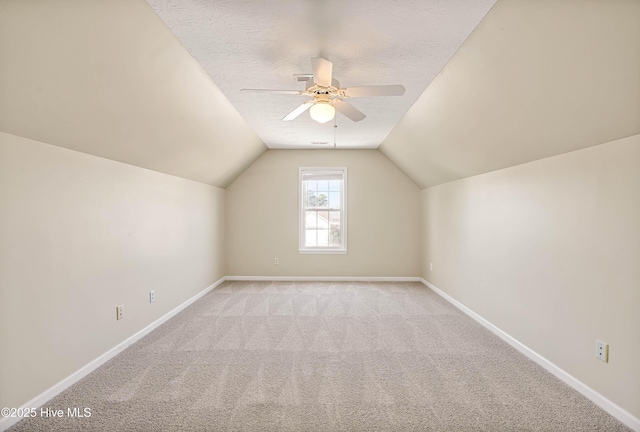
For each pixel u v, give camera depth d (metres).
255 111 3.67
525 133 2.58
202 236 4.89
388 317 3.90
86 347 2.53
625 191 1.95
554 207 2.54
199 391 2.29
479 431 1.88
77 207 2.45
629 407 1.91
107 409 2.08
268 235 5.90
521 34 1.87
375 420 1.98
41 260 2.14
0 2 1.47
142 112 2.62
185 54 2.41
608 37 1.57
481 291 3.69
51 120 2.07
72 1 1.60
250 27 2.02
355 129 4.46
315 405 2.13
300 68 2.60
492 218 3.46
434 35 2.11
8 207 1.92
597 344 2.13
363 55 2.38
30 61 1.71
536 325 2.74
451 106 3.02
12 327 1.94
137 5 1.81
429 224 5.43
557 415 2.02
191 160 3.99
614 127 1.94
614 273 2.01
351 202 5.89
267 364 2.71
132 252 3.15
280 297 4.77
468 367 2.65
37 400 2.08
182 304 4.21
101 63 1.99
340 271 5.90
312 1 1.78
